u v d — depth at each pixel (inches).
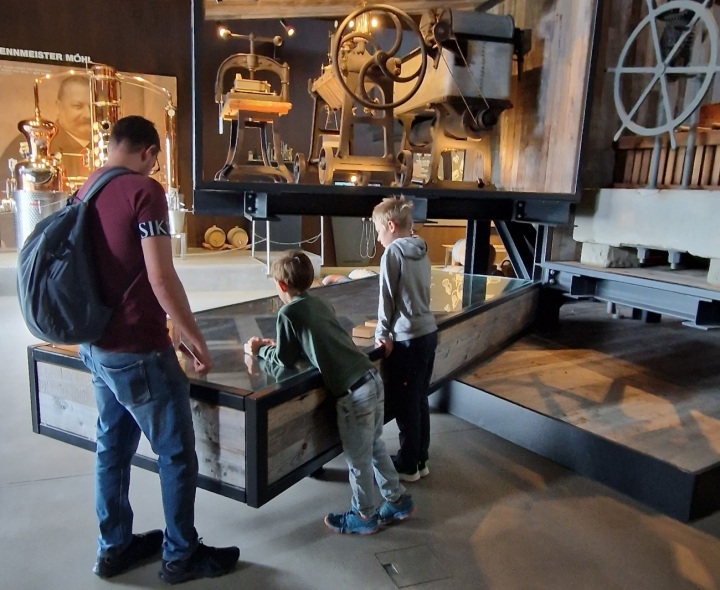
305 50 310.2
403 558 78.5
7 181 268.2
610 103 160.2
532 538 84.4
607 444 100.0
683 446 99.0
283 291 82.8
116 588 71.0
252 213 128.8
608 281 153.6
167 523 71.2
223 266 251.6
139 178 63.9
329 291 159.3
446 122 143.9
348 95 124.1
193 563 72.4
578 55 141.1
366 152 219.3
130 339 64.6
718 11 161.2
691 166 134.9
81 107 284.8
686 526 89.3
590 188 156.1
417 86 122.9
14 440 108.9
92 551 77.7
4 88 271.0
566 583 74.9
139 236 63.5
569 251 173.9
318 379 83.2
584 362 146.9
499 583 74.3
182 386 67.9
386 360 98.5
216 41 299.0
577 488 99.7
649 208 137.3
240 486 76.2
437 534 84.4
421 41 120.6
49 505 88.0
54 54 276.8
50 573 73.2
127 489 73.8
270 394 74.2
